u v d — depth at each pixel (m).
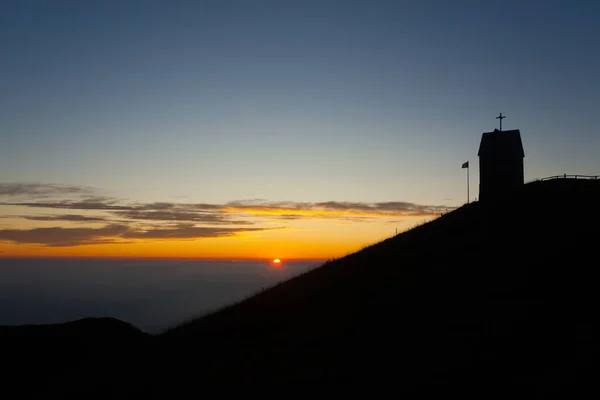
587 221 40.19
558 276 29.36
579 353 19.28
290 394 20.91
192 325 39.59
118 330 47.62
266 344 28.83
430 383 19.36
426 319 26.64
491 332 23.08
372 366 22.05
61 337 42.56
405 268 39.38
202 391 23.45
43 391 31.11
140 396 24.91
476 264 35.50
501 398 17.28
